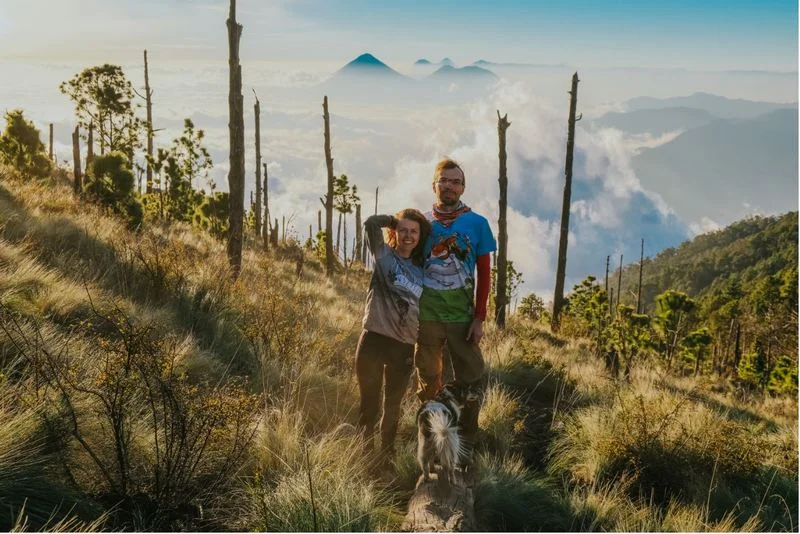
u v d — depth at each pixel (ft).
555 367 30.68
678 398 23.03
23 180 51.80
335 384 19.53
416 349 15.10
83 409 12.78
